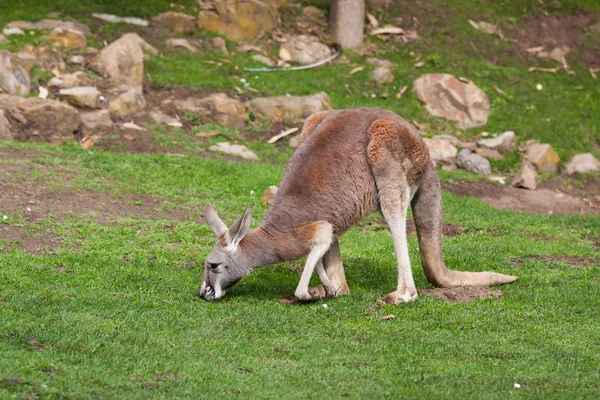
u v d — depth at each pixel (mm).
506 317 12328
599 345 11328
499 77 29000
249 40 29359
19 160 18547
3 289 11945
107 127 22406
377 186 12594
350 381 9617
